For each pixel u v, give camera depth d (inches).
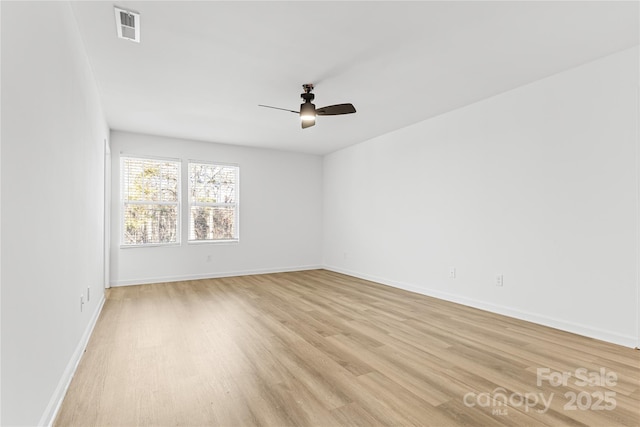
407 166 199.0
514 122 142.1
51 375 69.2
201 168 237.6
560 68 123.5
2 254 45.9
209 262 237.1
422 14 91.0
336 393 79.9
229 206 247.9
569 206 123.6
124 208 211.0
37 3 59.7
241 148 251.4
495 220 149.3
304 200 279.1
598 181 116.0
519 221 139.8
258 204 258.1
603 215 114.7
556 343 112.0
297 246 275.3
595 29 98.1
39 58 61.1
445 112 173.2
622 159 110.3
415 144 193.2
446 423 68.2
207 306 159.9
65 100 81.0
